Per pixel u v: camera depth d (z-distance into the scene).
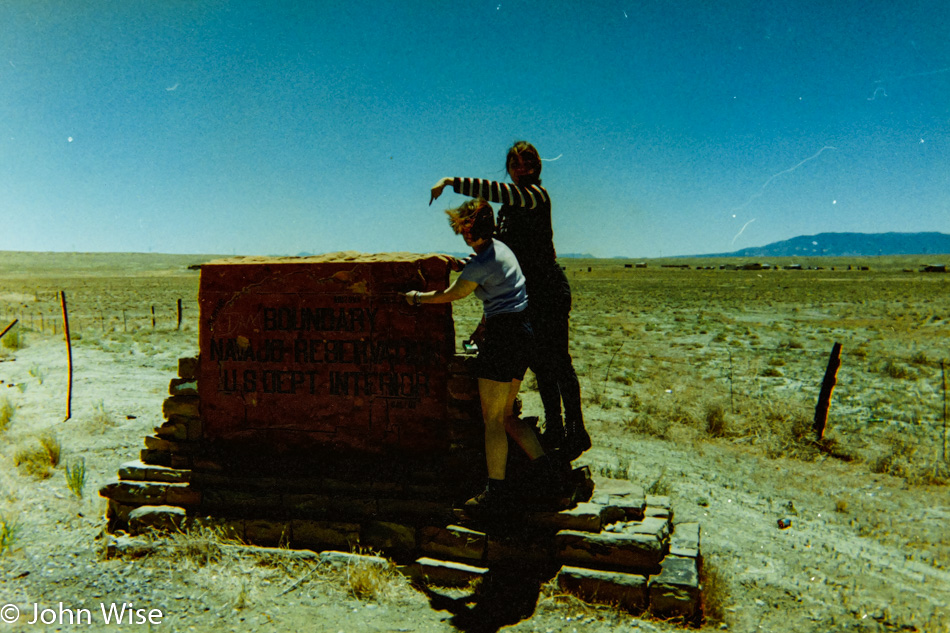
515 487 4.16
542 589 3.91
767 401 10.77
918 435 9.03
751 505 6.24
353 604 3.80
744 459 7.84
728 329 25.62
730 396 11.50
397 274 4.47
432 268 4.43
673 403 10.65
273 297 4.70
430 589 4.02
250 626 3.55
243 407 4.80
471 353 4.75
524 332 3.91
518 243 4.27
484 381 3.94
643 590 3.78
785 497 6.52
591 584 3.84
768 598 4.23
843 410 10.70
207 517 4.57
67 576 4.09
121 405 9.71
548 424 4.66
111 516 4.88
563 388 4.59
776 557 4.98
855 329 26.31
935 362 16.44
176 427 4.91
